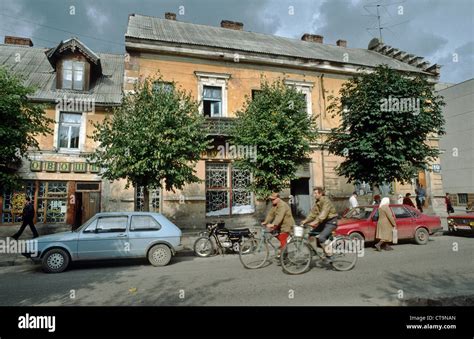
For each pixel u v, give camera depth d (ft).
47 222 45.91
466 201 95.86
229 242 33.83
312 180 56.59
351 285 19.42
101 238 26.55
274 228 25.02
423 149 39.24
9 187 30.96
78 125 48.49
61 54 50.29
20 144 29.45
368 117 37.73
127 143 32.68
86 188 47.70
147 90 35.91
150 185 33.99
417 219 35.32
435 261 25.80
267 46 63.21
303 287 19.21
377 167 38.47
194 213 48.91
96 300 17.66
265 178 37.78
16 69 52.49
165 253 27.55
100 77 55.26
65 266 25.54
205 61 53.06
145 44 49.24
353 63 60.18
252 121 38.27
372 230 32.73
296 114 39.60
